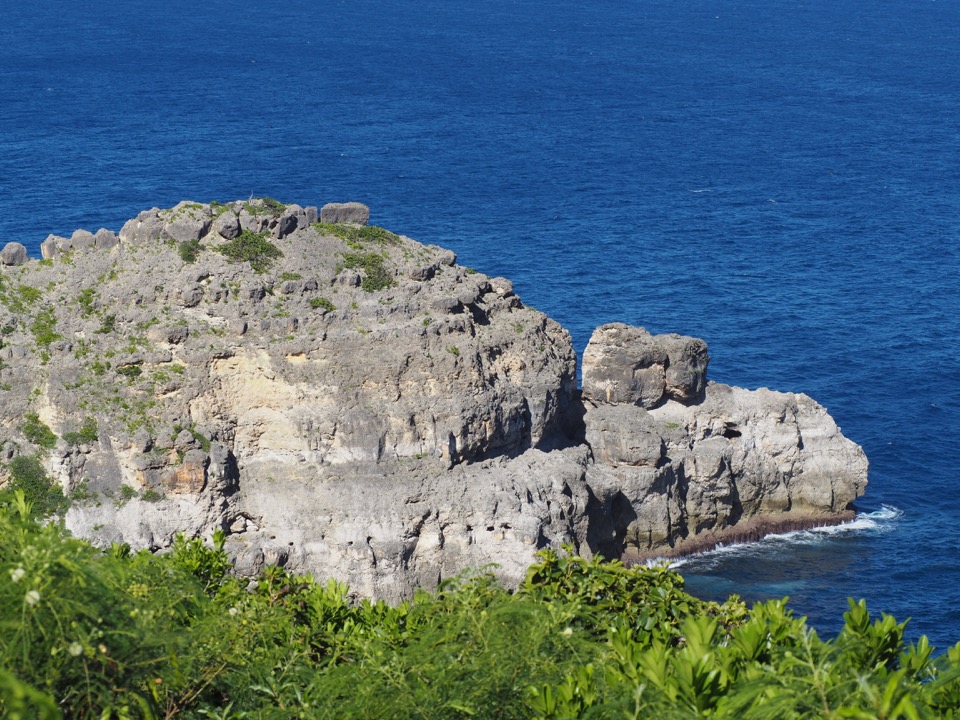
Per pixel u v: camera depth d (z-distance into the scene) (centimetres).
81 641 3947
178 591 5162
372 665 4562
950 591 12081
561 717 4088
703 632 4369
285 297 11056
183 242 11325
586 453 12094
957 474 14738
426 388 10988
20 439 10519
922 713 3700
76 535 10200
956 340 19575
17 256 11406
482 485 11062
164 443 10494
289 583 6319
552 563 6300
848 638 4403
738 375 18100
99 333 10912
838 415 16625
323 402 10825
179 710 4569
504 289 12119
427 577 10800
